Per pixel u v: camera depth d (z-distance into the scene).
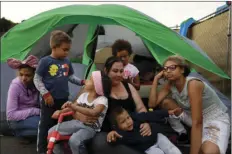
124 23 4.18
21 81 4.39
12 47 4.26
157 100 3.58
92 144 3.09
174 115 3.44
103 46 5.70
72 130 3.12
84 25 5.36
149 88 4.28
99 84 3.16
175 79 3.32
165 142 3.18
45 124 3.56
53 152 3.24
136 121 3.20
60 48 3.56
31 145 4.46
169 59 3.34
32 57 4.28
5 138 4.77
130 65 4.18
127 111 3.24
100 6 4.68
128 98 3.33
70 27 5.29
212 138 3.25
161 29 4.32
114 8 4.56
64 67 3.62
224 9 5.25
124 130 3.08
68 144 3.13
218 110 3.41
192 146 3.24
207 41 6.23
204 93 3.34
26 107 4.41
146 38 4.15
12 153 4.16
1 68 5.00
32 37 4.21
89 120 3.15
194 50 4.24
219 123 3.35
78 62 5.40
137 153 3.05
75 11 4.40
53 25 4.20
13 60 4.22
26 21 4.45
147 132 3.15
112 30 5.75
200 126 3.26
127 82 3.57
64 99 3.62
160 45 4.11
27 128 4.32
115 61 3.28
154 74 4.85
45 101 3.49
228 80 5.02
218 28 5.60
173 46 4.14
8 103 4.35
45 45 5.01
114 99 3.25
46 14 4.46
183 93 3.36
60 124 3.15
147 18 4.49
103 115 3.20
